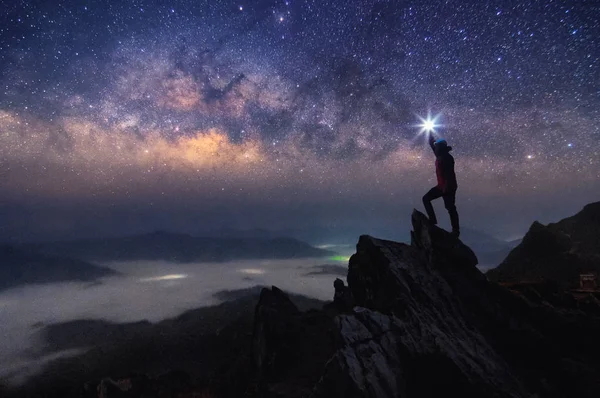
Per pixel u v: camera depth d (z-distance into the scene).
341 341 6.96
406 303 8.31
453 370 6.56
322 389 6.36
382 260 10.05
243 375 14.68
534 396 6.34
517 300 8.73
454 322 7.98
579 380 7.11
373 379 6.19
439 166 10.45
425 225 10.31
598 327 8.11
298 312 14.41
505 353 7.68
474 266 9.44
